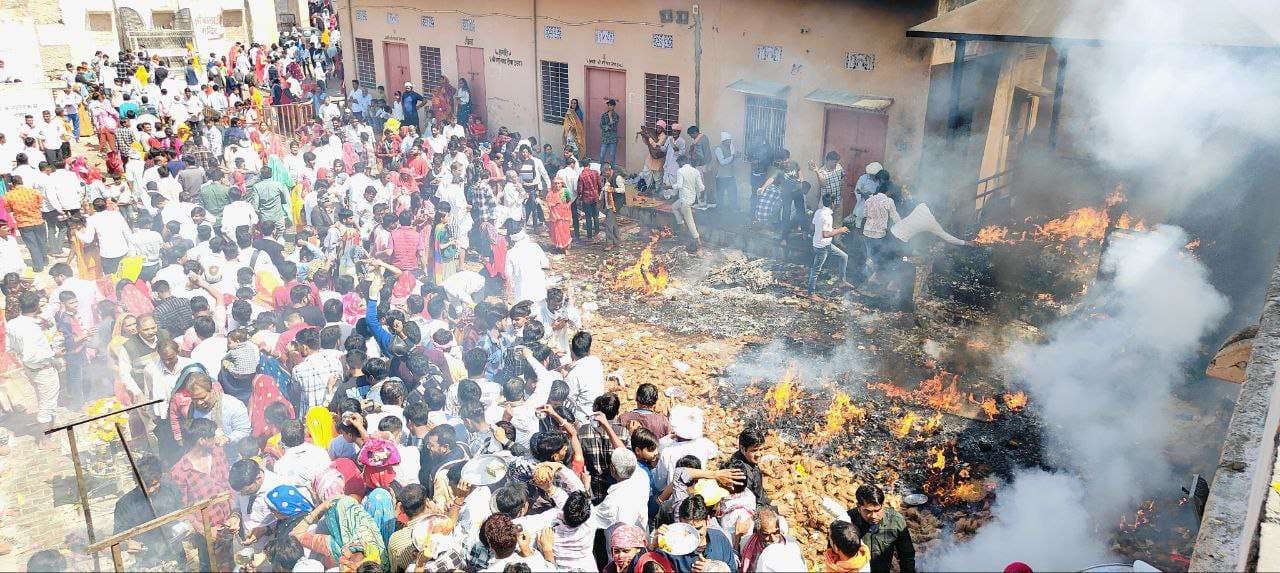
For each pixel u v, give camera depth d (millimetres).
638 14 16641
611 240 14891
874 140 13812
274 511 5910
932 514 7395
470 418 6676
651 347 10867
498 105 20672
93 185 14555
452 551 5484
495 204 14008
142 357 8109
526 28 19125
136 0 34500
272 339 8219
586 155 18734
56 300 9477
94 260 11844
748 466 6141
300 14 41938
